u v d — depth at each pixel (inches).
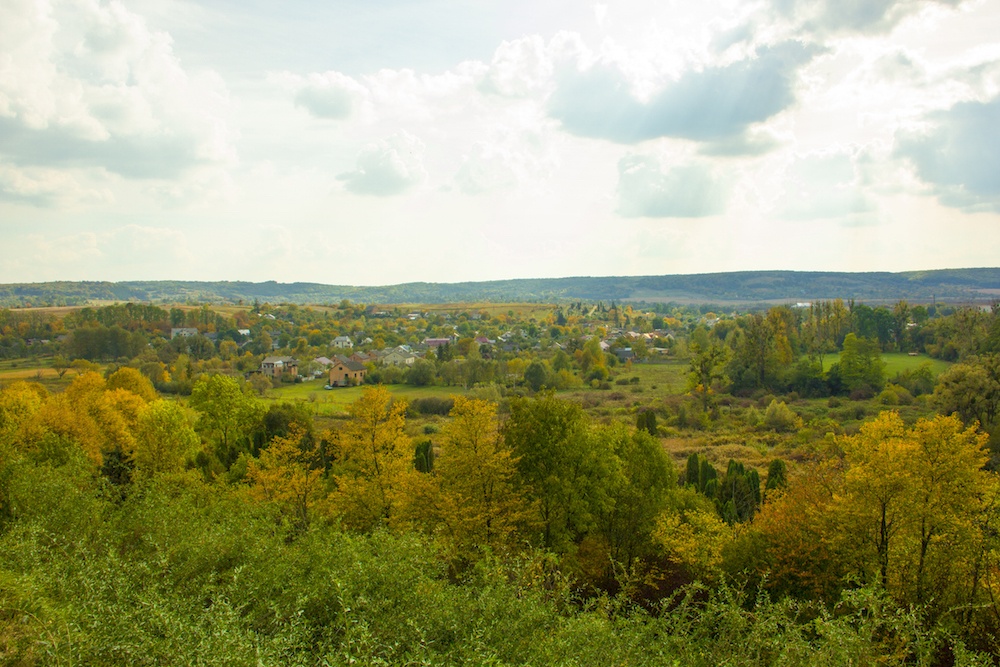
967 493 824.3
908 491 830.5
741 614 452.4
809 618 815.1
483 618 403.5
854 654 396.2
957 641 433.7
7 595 408.2
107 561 457.4
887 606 464.1
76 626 352.2
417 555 496.4
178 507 669.3
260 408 2214.6
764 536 962.7
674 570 1124.5
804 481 1044.5
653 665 397.4
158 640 332.8
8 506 756.0
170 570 499.5
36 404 1836.9
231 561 533.0
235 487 1203.9
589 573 1012.5
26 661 341.7
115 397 1929.1
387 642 377.4
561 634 390.6
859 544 871.1
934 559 828.6
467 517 910.4
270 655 327.0
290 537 726.5
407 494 1023.0
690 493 1376.7
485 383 3949.3
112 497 772.6
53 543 538.0
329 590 440.1
